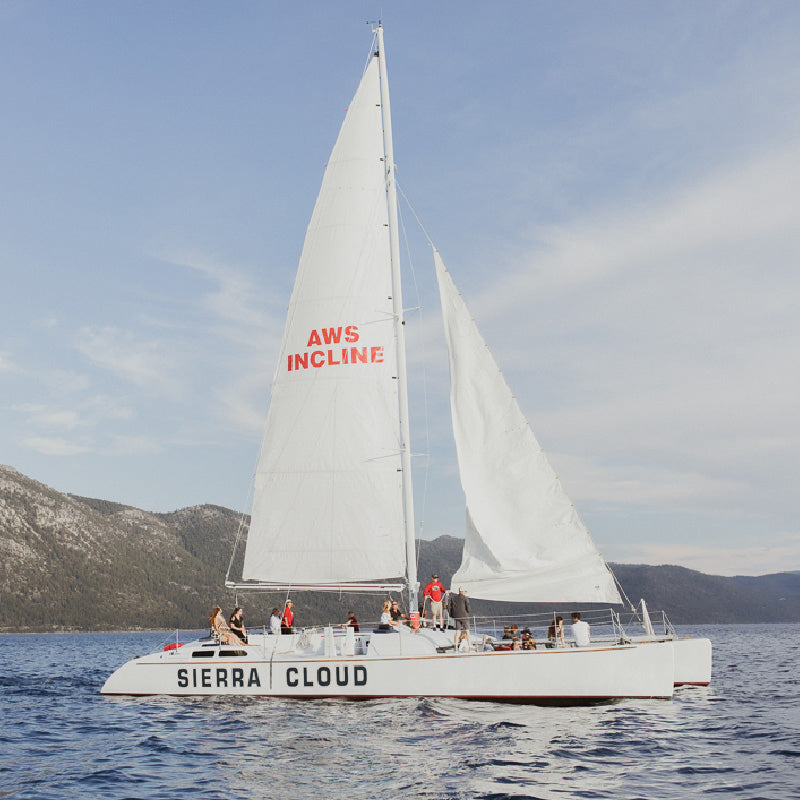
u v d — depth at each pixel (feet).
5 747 53.26
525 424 68.08
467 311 70.74
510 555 65.82
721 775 42.98
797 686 93.04
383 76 77.25
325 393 73.77
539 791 39.42
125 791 40.68
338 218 76.02
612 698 60.95
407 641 63.93
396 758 46.29
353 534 71.00
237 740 52.13
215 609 69.51
